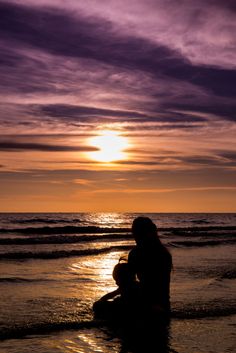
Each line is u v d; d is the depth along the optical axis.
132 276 6.09
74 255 14.16
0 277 9.33
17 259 12.70
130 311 5.99
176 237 24.36
